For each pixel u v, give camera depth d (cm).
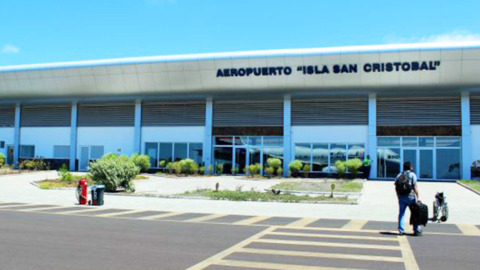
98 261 739
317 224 1222
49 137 3916
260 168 3172
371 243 928
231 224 1212
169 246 879
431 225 1235
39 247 853
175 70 3288
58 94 3678
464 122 2967
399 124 3097
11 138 4028
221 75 3228
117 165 2191
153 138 3625
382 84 3017
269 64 3114
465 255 812
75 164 3800
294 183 2553
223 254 806
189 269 691
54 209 1548
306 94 3219
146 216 1384
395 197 1997
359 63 2961
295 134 3297
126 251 824
